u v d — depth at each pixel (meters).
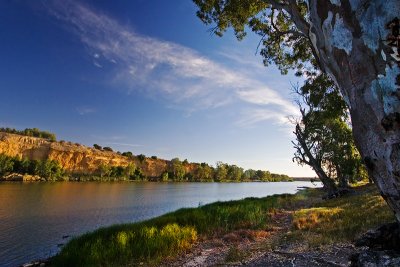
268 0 6.43
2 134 138.38
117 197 56.47
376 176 2.86
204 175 199.00
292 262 7.85
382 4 2.48
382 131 2.61
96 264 10.02
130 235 12.72
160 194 68.12
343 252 7.93
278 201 29.42
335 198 28.16
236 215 18.23
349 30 2.79
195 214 17.72
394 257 4.30
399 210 2.78
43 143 147.38
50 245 18.56
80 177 134.38
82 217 30.70
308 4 3.55
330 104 17.34
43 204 40.91
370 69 2.63
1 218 29.02
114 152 190.00
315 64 15.73
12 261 15.09
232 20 14.22
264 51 15.77
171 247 11.70
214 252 10.95
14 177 106.50
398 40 2.40
